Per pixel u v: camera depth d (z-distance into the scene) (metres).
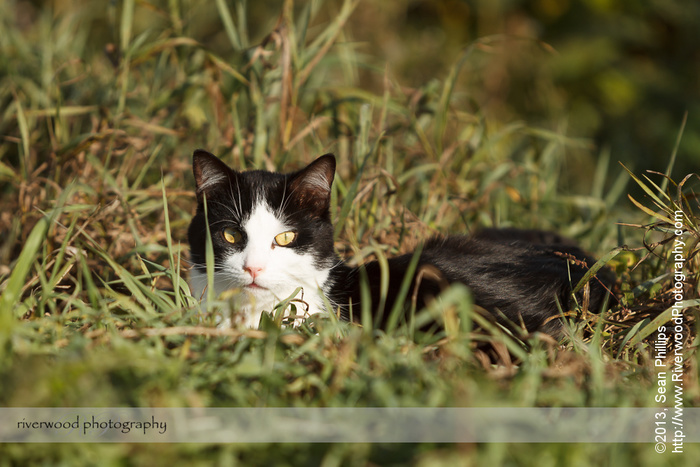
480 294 5.19
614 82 13.59
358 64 8.13
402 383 3.46
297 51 7.45
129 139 6.81
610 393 3.63
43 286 4.41
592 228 7.40
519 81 13.56
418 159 7.88
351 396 3.45
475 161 7.72
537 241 6.54
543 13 14.17
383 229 6.55
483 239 6.16
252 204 5.34
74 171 6.75
